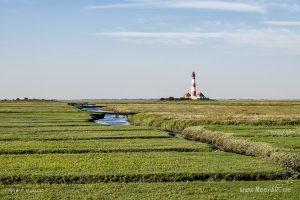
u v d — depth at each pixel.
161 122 81.94
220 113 102.38
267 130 60.62
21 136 55.44
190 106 165.88
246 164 34.56
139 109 142.00
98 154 40.44
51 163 35.19
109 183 29.17
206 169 32.50
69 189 27.33
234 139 49.56
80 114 109.69
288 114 96.56
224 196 25.81
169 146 45.69
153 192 26.62
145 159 37.22
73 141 50.69
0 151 42.41
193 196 25.70
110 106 185.88
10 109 136.50
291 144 43.81
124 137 54.97
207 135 57.16
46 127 69.56
